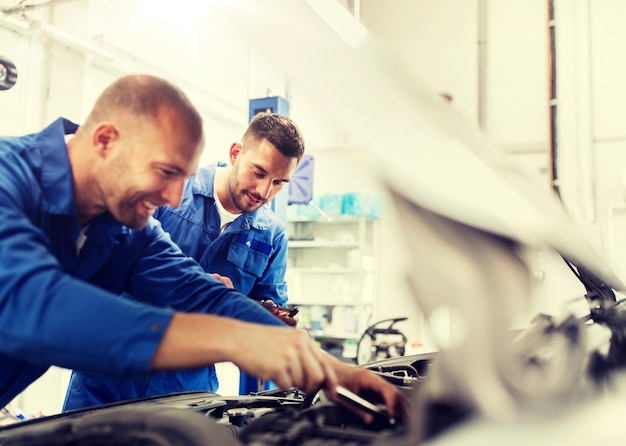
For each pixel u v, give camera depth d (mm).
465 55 4266
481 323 379
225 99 3793
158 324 480
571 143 3695
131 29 2998
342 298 4184
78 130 735
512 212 452
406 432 460
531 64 4059
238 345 493
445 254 399
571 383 469
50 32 2381
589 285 743
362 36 569
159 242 955
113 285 923
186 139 657
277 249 1639
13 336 470
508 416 372
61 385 2475
